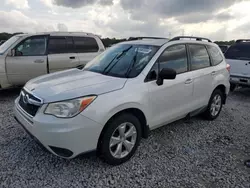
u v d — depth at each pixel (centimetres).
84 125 270
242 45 776
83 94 277
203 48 458
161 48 372
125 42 438
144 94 327
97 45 788
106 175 294
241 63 743
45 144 273
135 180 286
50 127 265
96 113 277
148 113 338
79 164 314
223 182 287
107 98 288
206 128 458
